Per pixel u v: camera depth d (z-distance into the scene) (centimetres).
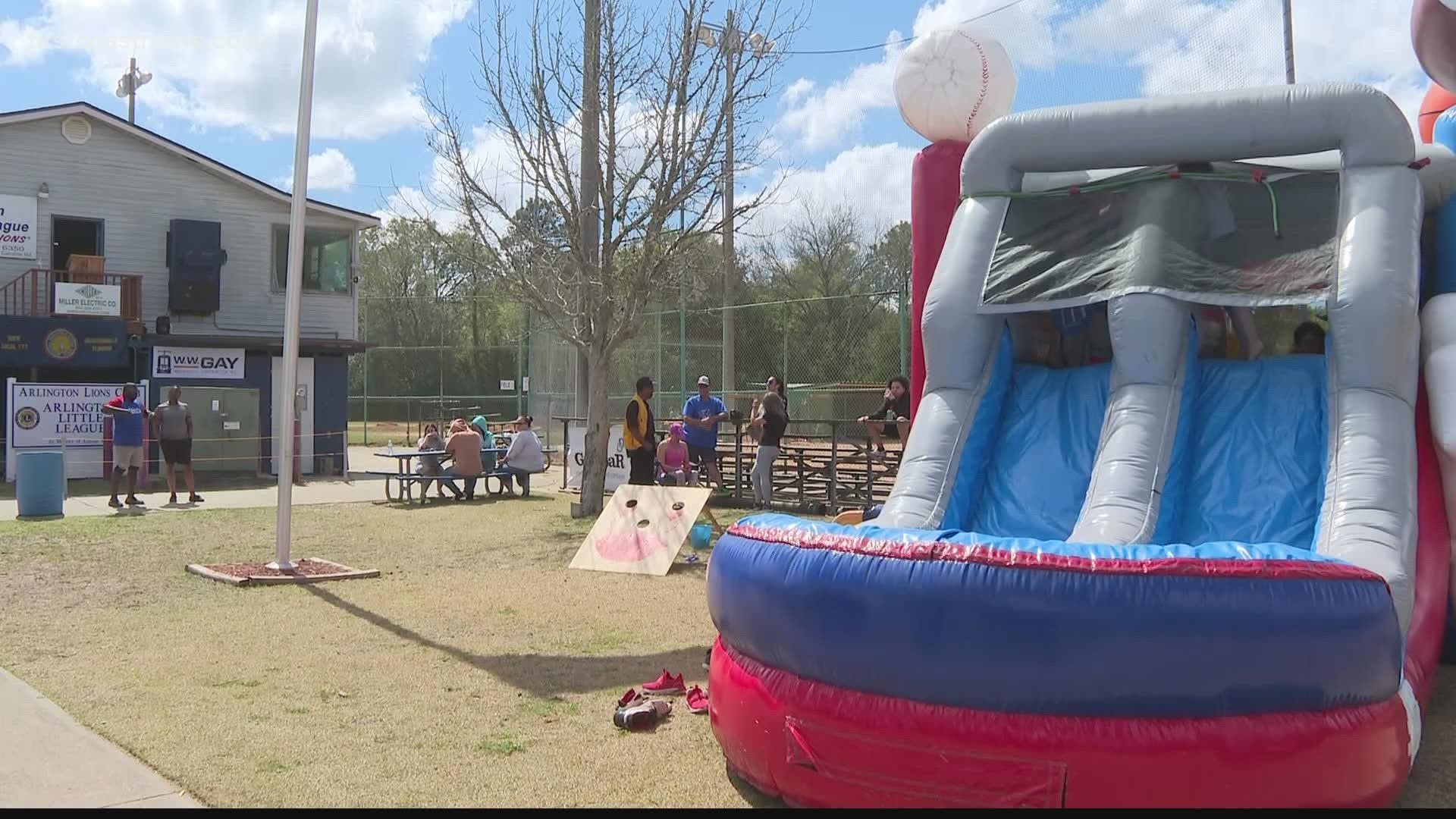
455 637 721
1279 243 610
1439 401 558
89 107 2009
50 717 539
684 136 1305
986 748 380
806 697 418
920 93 809
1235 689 371
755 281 3369
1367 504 511
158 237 2098
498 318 5394
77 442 1903
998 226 700
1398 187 593
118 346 1930
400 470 1641
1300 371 621
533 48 1329
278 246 2208
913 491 622
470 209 1477
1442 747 495
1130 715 374
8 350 1844
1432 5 677
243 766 474
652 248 1305
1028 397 679
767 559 439
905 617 392
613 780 464
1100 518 553
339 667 645
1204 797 368
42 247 1994
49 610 802
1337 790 377
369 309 5334
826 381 2253
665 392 1944
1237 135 636
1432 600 505
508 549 1112
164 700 572
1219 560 381
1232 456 595
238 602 833
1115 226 665
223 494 1694
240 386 2055
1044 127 691
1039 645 375
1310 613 373
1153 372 610
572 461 1722
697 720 548
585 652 683
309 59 922
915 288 829
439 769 474
